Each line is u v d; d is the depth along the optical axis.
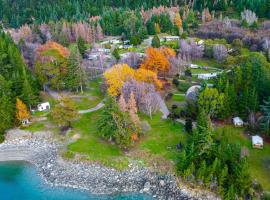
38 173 92.00
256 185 77.81
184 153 83.25
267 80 102.00
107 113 97.69
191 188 80.44
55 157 96.25
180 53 149.88
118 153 93.81
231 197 75.38
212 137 87.50
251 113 96.88
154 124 104.62
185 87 123.94
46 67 125.31
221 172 77.31
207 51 151.50
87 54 161.00
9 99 109.25
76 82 125.00
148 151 92.81
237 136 95.56
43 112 116.38
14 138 106.31
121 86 112.12
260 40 154.12
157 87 117.88
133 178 86.25
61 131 106.19
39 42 188.88
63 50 147.38
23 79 113.94
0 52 126.19
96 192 83.31
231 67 128.75
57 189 85.31
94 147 97.06
